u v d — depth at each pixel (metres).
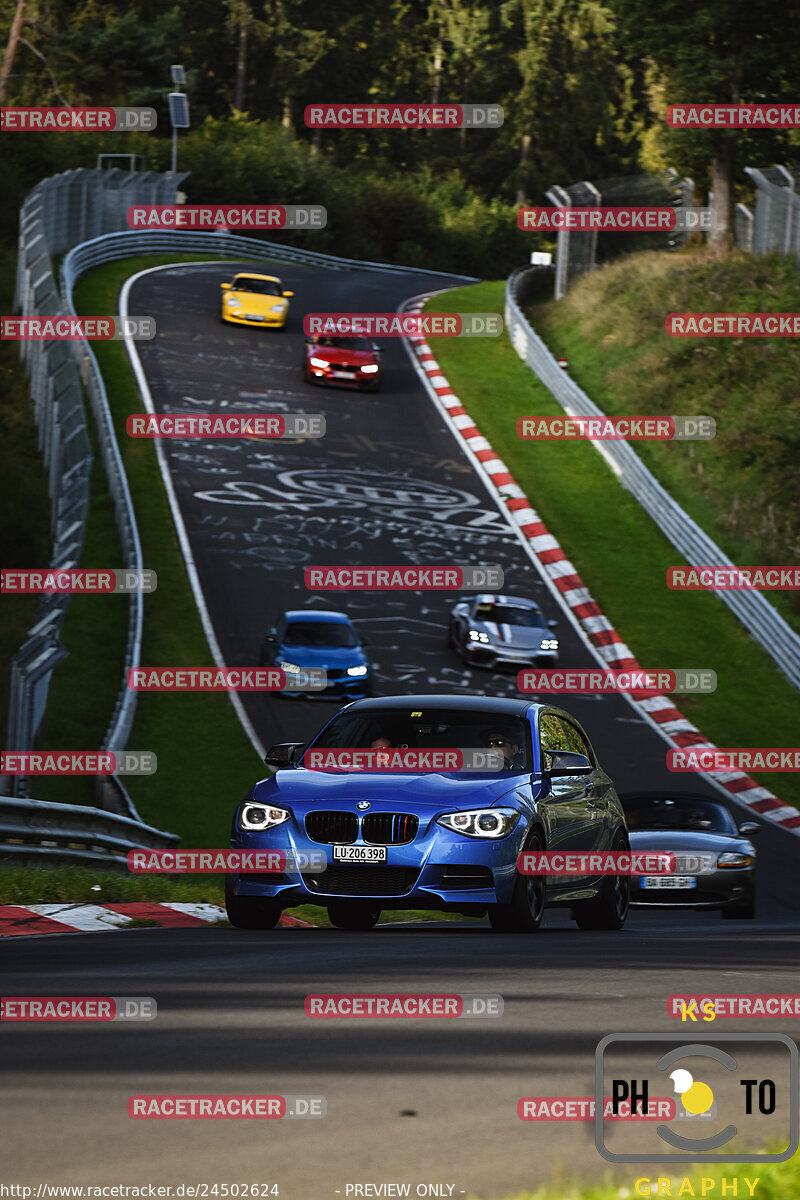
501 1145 11.99
